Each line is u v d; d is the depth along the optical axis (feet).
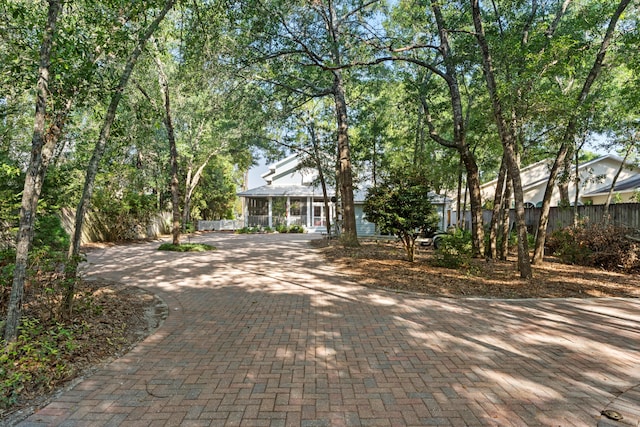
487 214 62.08
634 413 8.91
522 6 32.04
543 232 32.09
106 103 20.07
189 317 17.26
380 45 34.24
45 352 11.18
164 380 10.68
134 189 67.67
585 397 9.73
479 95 37.29
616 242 30.73
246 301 20.33
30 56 16.29
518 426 8.38
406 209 30.68
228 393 9.90
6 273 13.96
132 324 16.15
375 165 61.00
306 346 13.46
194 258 38.75
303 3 36.35
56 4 12.88
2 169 25.39
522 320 16.71
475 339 14.20
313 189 94.68
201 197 116.16
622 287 23.54
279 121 54.08
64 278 15.23
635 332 15.07
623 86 34.35
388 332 15.05
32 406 9.20
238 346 13.47
